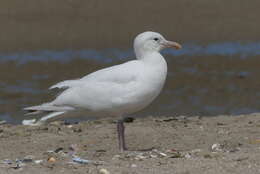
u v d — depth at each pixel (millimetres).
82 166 9680
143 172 9180
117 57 24344
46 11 29828
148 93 10766
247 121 13141
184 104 18734
